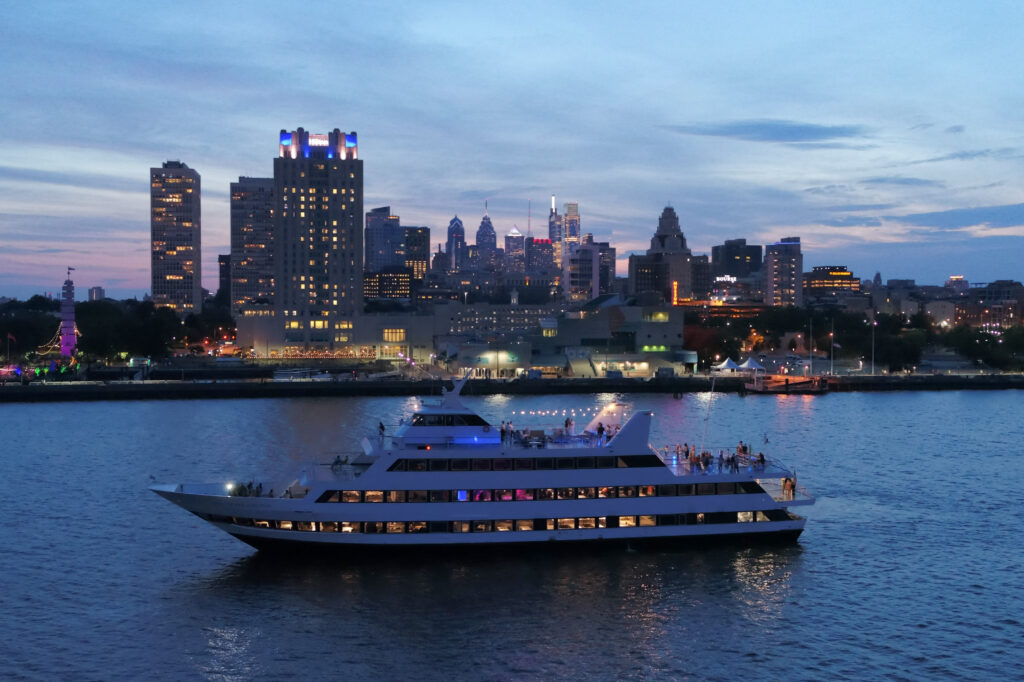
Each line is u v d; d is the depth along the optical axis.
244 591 74.38
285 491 81.94
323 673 61.22
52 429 167.25
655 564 80.44
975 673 62.31
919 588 77.06
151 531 91.94
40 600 73.25
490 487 80.38
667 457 90.25
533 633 67.06
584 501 81.62
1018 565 83.00
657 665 62.78
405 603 71.81
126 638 66.25
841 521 96.94
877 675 61.94
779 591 75.56
